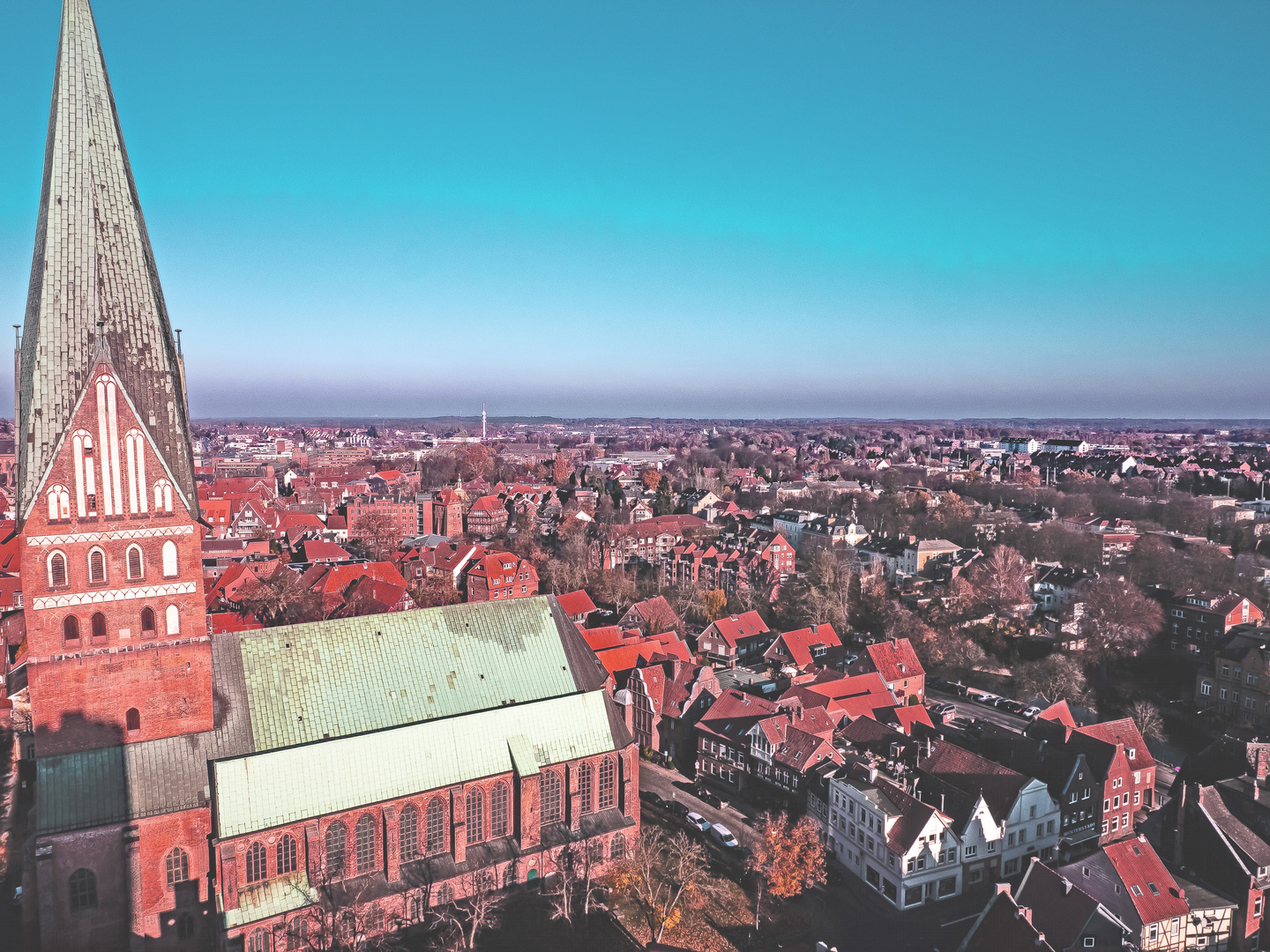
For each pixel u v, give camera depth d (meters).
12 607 142.62
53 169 59.69
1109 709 130.62
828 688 111.19
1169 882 72.38
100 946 63.88
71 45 59.72
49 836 61.44
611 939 71.06
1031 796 84.62
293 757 68.88
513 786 78.06
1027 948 58.31
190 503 66.06
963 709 127.56
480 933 71.00
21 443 61.66
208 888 67.25
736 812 95.81
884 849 79.31
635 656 124.44
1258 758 83.19
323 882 68.50
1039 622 163.88
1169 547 186.50
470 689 81.56
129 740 65.56
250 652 73.31
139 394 63.53
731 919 75.25
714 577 196.25
